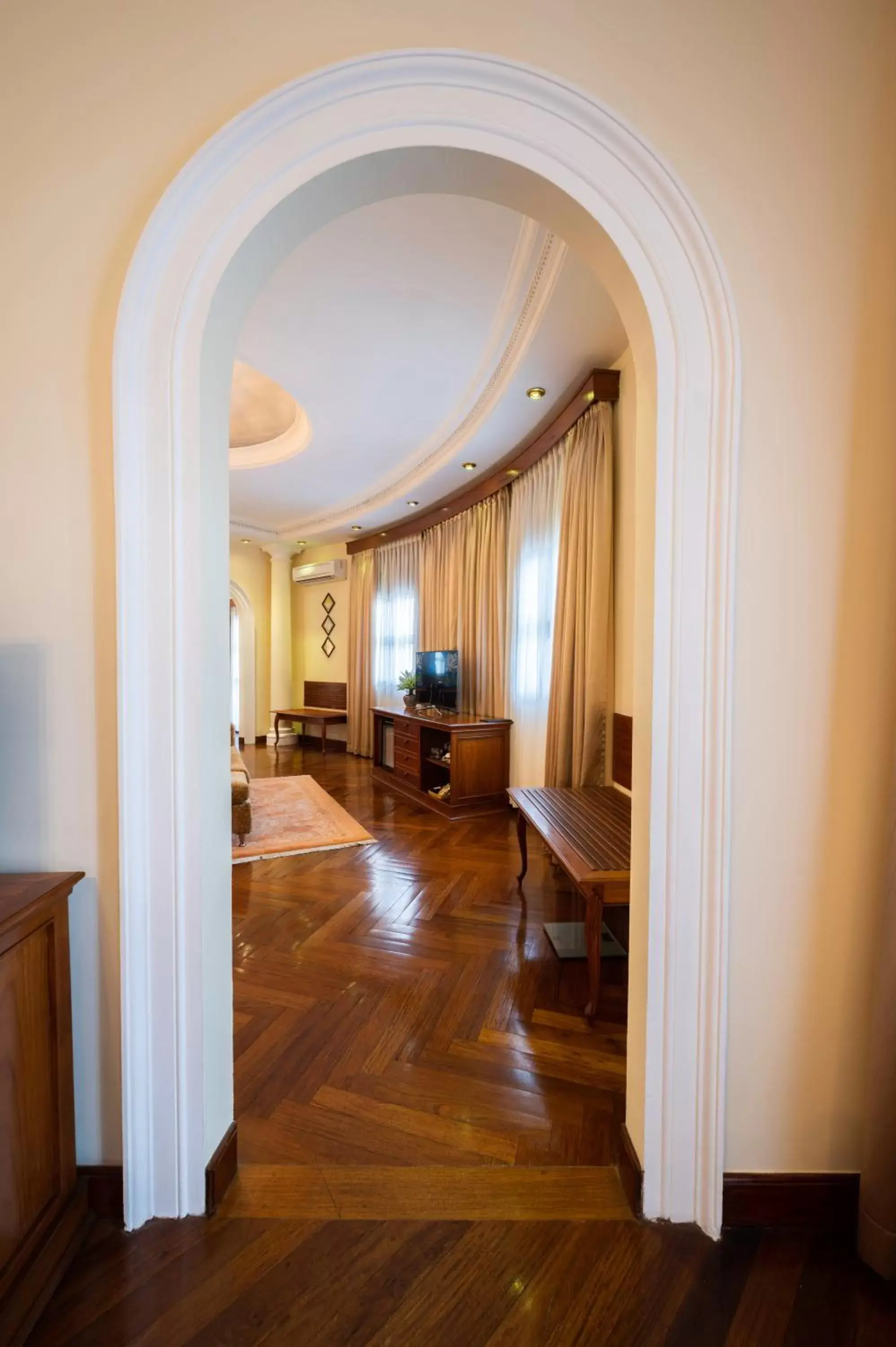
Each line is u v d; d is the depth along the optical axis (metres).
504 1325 0.99
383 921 2.64
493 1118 1.48
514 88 1.10
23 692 1.19
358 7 1.14
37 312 1.17
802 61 1.14
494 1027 1.87
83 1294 1.03
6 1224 0.98
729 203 1.15
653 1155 1.19
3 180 1.17
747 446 1.15
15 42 1.17
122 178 1.16
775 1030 1.20
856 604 1.17
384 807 4.77
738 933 1.19
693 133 1.14
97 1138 1.21
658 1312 1.02
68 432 1.17
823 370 1.15
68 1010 1.17
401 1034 1.83
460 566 5.27
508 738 4.64
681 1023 1.18
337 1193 1.25
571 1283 1.07
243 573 7.91
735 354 1.12
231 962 1.30
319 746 8.02
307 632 8.28
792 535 1.16
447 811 4.49
